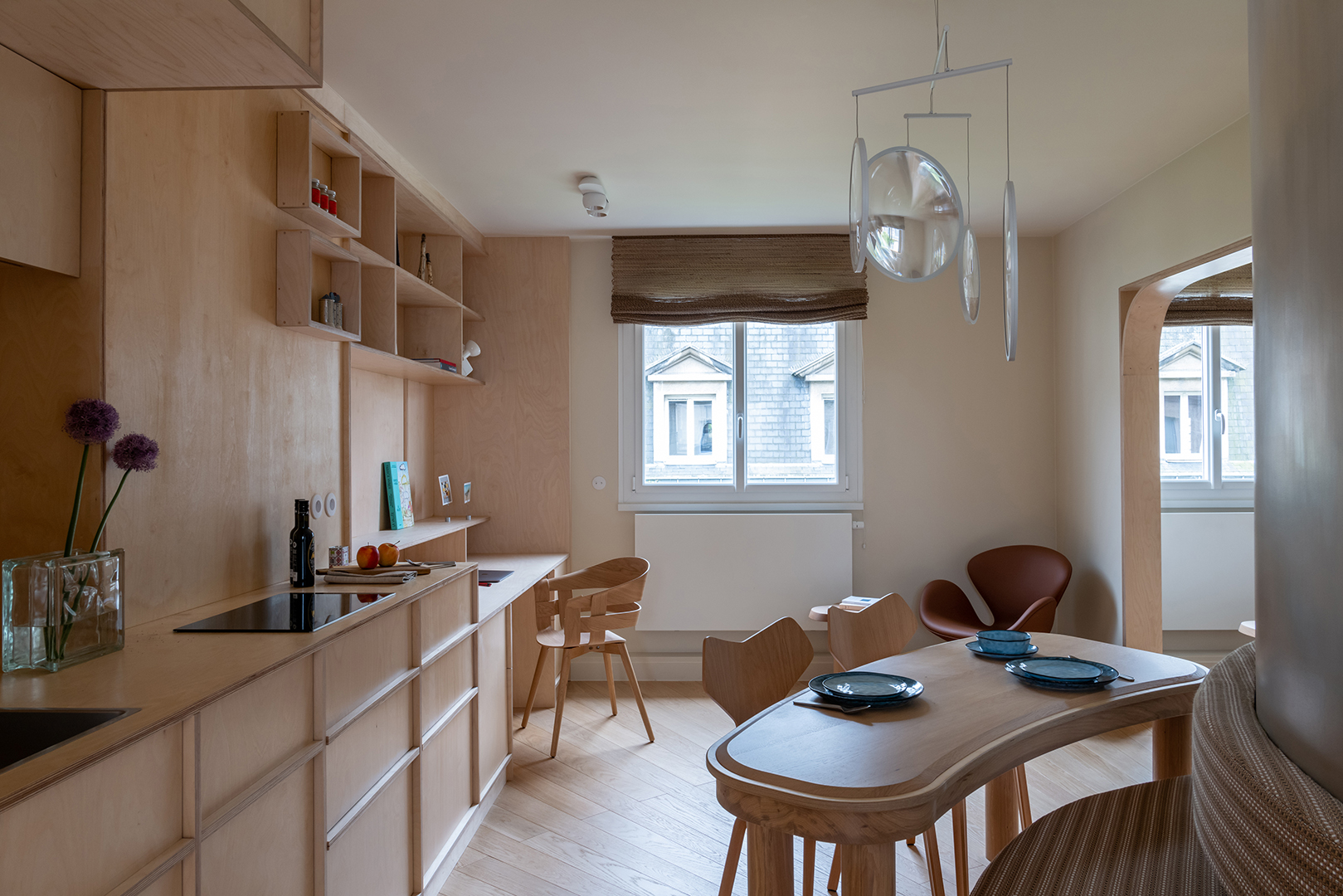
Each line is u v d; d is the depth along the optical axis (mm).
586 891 2561
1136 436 4238
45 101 1756
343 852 2000
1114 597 4340
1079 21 2539
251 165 2502
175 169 2141
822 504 5074
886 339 5086
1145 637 4234
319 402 2922
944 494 5082
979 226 4867
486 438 4906
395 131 3373
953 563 5062
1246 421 5305
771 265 4961
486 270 4945
